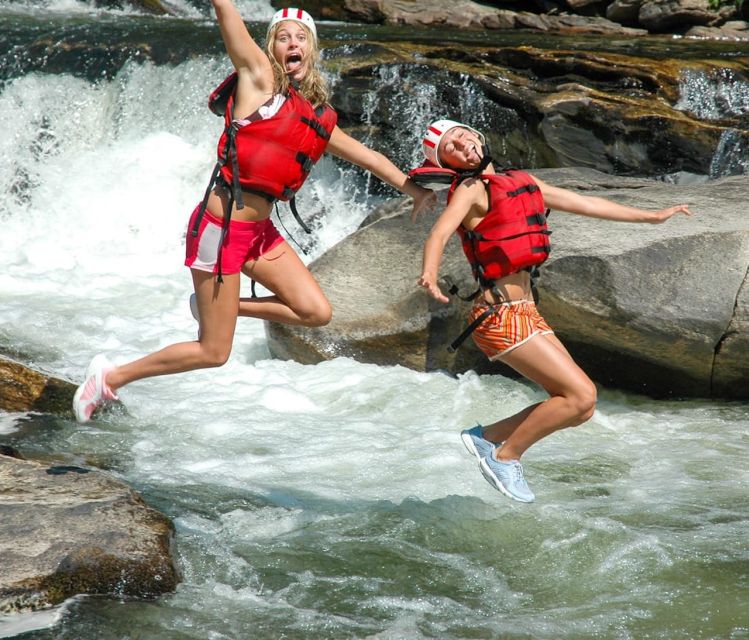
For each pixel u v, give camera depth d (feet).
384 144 118.83
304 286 46.47
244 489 53.11
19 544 41.32
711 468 57.82
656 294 67.36
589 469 57.67
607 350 70.74
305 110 43.93
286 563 44.93
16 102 130.72
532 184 46.88
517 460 47.39
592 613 41.27
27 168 125.80
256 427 62.44
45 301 91.91
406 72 118.52
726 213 73.97
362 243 82.43
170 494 51.93
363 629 39.45
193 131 128.16
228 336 46.34
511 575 44.73
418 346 74.59
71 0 188.55
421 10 187.93
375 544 47.19
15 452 53.42
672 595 42.75
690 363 69.31
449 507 51.47
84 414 48.08
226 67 128.57
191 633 38.27
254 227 44.86
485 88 114.11
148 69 131.23
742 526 49.60
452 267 73.87
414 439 60.70
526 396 68.95
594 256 68.03
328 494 52.80
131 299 94.48
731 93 114.21
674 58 119.85
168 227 117.39
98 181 122.52
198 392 68.80
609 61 115.85
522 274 46.88
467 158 46.73
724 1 171.63
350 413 66.23
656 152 105.91
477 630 39.65
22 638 36.63
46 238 114.42
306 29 44.39
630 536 48.03
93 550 41.27
